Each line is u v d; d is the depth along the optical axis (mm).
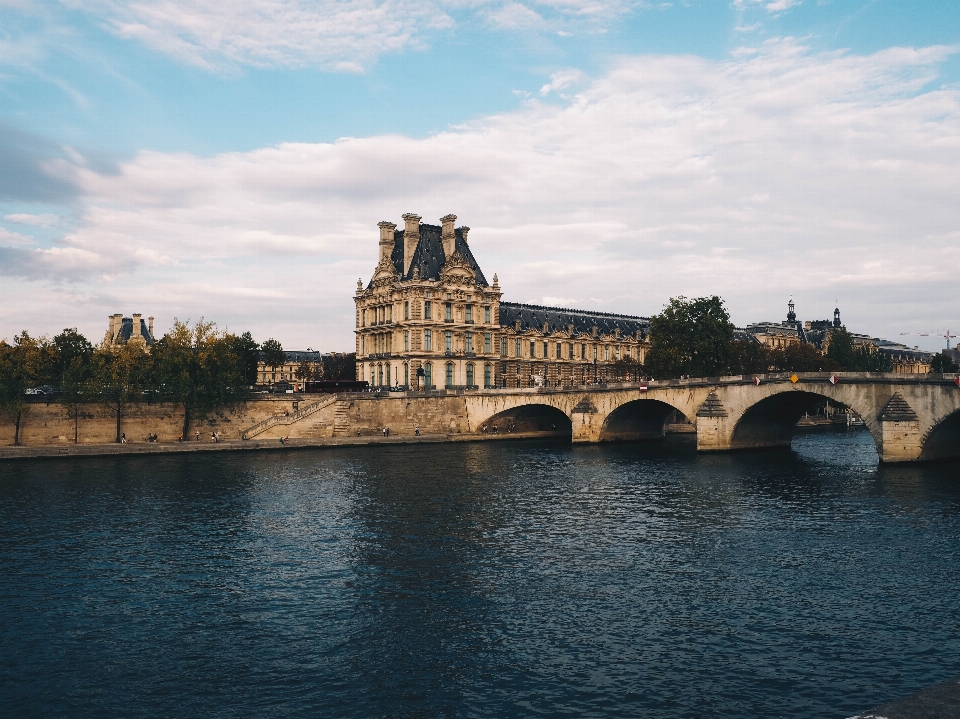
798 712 27188
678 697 28391
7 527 54812
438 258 148375
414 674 30578
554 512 60156
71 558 46812
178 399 108875
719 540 50750
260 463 90750
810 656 31891
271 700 28578
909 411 81750
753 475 79562
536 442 124750
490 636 34250
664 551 48094
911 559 45594
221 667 31344
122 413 108500
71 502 63906
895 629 34750
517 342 163875
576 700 28281
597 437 116250
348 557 47000
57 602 38969
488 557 46875
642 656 32031
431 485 73688
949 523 54625
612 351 184375
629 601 38688
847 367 180500
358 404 119938
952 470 79125
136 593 40344
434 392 128125
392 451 106938
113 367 104125
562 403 120625
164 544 50125
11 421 100875
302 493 68750
